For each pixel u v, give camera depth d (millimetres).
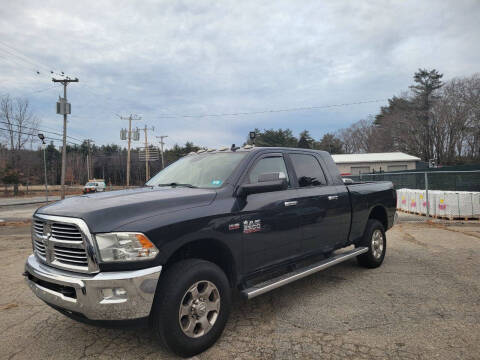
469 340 3045
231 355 2869
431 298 4109
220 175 3566
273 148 4090
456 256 6250
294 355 2854
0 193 48344
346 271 5359
